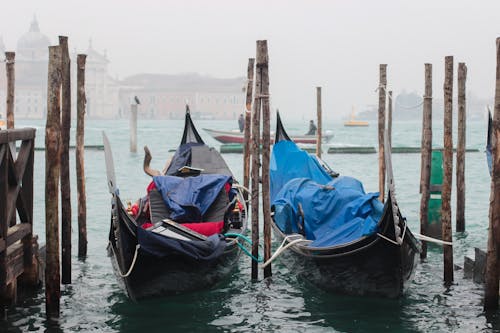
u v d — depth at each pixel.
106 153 12.10
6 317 12.02
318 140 24.97
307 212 13.78
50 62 11.51
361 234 12.57
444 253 13.48
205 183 14.27
